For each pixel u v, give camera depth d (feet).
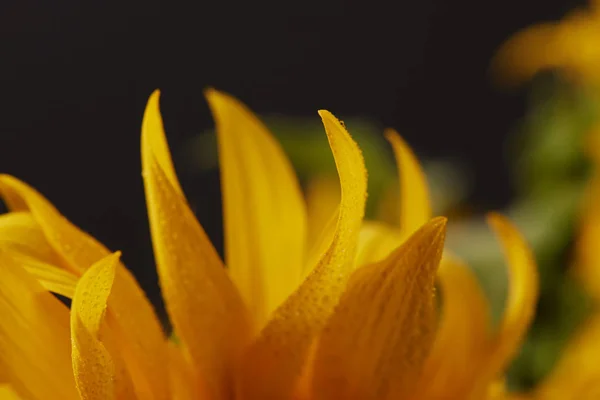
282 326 0.79
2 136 3.58
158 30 3.77
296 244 0.84
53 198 3.61
